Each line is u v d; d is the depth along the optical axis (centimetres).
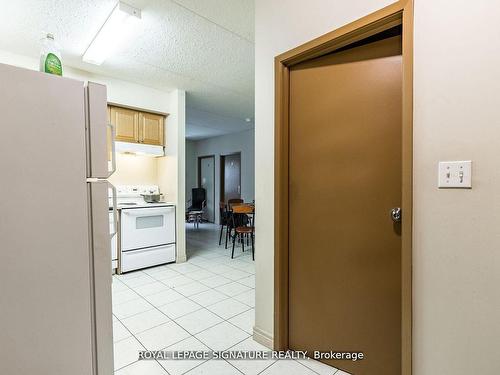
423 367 113
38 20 212
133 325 202
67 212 114
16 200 103
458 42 104
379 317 139
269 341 174
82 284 119
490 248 98
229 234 531
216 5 197
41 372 108
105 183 125
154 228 348
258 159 181
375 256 140
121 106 342
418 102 113
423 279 113
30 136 106
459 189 104
